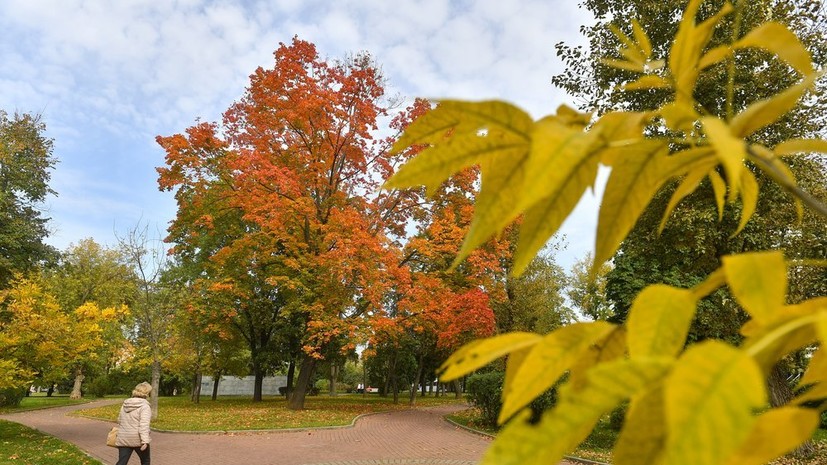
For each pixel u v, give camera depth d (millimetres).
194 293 20281
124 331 31016
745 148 448
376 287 15500
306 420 16797
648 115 431
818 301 339
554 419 252
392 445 12578
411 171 466
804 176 7602
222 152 17641
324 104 16188
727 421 191
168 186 17156
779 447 292
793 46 437
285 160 18172
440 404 30375
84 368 34562
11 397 25172
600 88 9172
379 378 40125
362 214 18125
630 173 442
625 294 13203
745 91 7555
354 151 17828
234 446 12000
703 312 9430
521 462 242
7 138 19156
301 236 18438
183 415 18328
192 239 20000
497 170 443
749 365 215
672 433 194
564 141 307
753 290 322
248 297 21188
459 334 16344
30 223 23453
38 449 11109
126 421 7367
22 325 11234
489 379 16266
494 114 420
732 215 7707
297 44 17359
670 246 8891
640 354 345
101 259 34812
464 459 10922
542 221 422
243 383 44062
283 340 25031
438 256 17562
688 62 495
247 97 18500
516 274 415
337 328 16250
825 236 7551
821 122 7645
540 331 22297
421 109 17703
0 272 21609
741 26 7266
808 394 345
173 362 23625
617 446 334
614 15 8820
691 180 522
